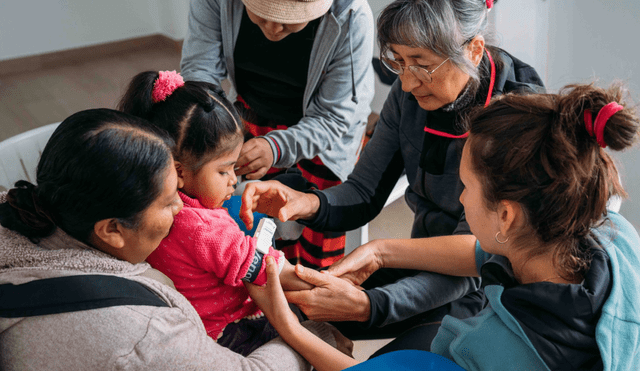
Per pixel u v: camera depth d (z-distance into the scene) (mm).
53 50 4477
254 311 1177
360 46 1627
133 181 727
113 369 727
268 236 1083
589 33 1964
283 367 944
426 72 1139
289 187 1394
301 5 1355
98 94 4043
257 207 1363
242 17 1656
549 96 788
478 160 812
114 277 771
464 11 1058
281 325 1008
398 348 1224
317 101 1720
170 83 987
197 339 823
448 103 1227
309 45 1627
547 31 2062
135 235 790
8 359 722
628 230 917
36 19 4285
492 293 841
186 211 997
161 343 762
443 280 1224
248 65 1762
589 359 753
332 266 1193
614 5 1854
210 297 1073
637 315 774
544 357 755
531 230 816
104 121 737
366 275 1258
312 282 1105
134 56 4707
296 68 1688
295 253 1889
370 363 855
